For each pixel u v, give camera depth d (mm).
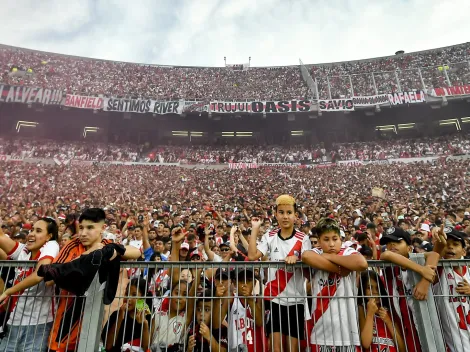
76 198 19734
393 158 33469
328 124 40312
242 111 35062
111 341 3557
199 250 7488
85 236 3322
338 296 3096
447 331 3305
